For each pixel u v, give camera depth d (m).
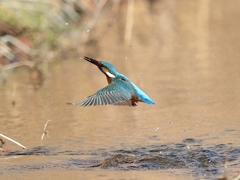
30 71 15.68
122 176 8.16
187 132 10.38
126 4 21.14
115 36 18.75
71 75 15.21
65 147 9.78
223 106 12.00
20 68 15.95
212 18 20.92
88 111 12.17
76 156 9.28
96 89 13.55
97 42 18.12
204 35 19.06
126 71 15.07
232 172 8.23
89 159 9.09
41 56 16.61
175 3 22.31
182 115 11.49
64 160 9.08
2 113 12.04
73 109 12.30
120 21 19.95
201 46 17.77
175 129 10.62
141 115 11.72
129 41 17.98
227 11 21.56
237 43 17.80
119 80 7.80
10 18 17.23
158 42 18.47
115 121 11.38
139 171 8.42
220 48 17.44
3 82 14.79
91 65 16.16
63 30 18.14
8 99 13.20
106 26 19.33
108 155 9.28
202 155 9.06
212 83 13.84
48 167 8.73
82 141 10.09
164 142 9.85
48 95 13.39
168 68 15.37
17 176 8.32
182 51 17.27
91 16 18.89
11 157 9.34
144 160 8.91
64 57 16.89
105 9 20.33
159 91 13.27
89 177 8.15
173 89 13.45
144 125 10.97
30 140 10.25
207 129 10.52
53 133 10.64
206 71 15.00
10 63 15.88
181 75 14.67
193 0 22.72
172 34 19.33
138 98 7.70
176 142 9.81
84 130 10.78
